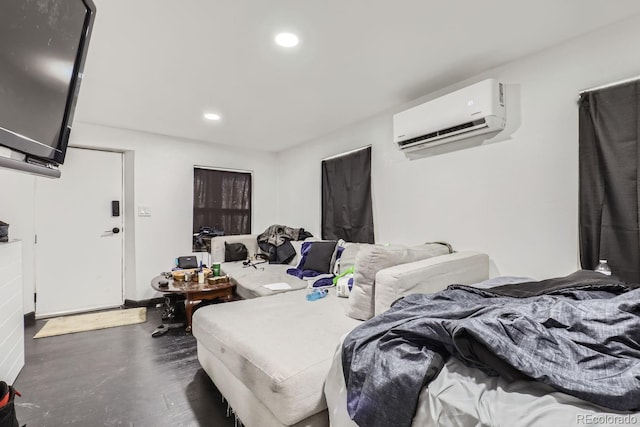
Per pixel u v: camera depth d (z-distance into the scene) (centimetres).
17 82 96
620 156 164
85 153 356
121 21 162
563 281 146
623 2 152
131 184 373
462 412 84
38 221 328
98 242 363
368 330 127
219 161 436
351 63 212
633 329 86
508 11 159
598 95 172
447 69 221
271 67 216
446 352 106
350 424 113
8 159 98
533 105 201
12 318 201
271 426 130
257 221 470
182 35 176
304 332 164
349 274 253
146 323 315
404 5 153
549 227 194
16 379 205
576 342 90
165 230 393
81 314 343
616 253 164
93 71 218
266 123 342
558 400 78
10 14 87
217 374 177
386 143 302
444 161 252
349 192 343
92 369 219
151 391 192
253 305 213
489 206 223
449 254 218
